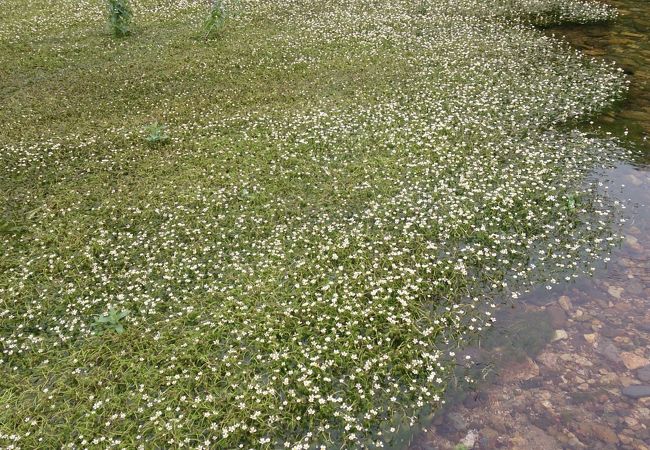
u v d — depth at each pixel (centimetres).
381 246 771
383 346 627
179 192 918
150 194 915
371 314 662
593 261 752
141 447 525
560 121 1108
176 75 1388
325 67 1392
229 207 881
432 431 544
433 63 1380
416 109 1155
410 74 1320
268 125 1118
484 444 529
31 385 600
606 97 1197
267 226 827
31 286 741
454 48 1466
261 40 1605
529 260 759
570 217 828
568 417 549
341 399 565
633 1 1838
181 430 544
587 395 570
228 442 538
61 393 590
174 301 706
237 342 642
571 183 908
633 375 589
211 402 570
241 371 605
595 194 878
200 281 737
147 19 1839
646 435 527
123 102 1262
